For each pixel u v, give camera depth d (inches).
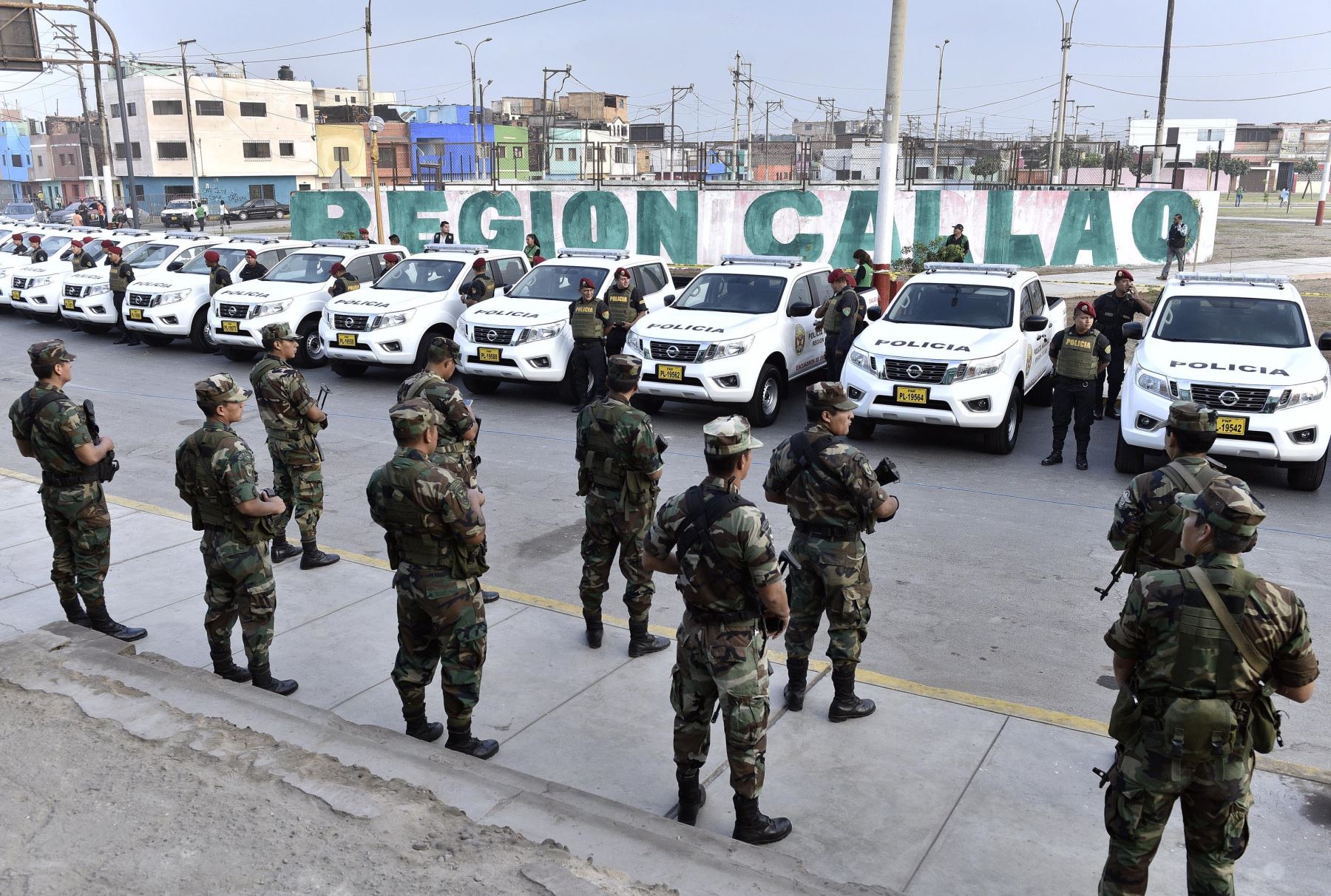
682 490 362.3
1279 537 314.8
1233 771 126.1
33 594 266.2
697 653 160.1
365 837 140.2
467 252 589.3
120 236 802.2
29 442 225.3
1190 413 169.9
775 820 165.2
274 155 2925.7
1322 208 1760.6
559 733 199.9
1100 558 297.0
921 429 460.8
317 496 285.7
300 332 586.9
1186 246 968.3
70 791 150.6
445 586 182.1
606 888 130.0
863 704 205.8
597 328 477.1
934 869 157.8
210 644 213.0
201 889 127.7
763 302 482.3
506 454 411.5
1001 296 440.5
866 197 1101.7
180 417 475.8
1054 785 181.2
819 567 196.2
